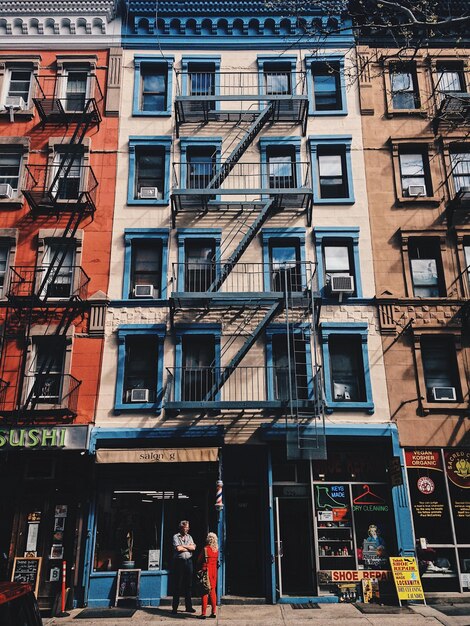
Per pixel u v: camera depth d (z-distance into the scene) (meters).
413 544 14.19
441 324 16.06
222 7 19.09
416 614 12.38
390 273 16.56
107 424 15.16
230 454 15.15
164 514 14.63
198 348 16.16
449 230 16.97
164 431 14.90
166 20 19.03
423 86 18.41
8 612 5.72
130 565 14.22
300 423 15.18
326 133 17.97
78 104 18.53
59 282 16.69
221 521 14.27
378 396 15.49
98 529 14.51
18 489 14.64
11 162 17.97
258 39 18.95
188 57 18.75
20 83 18.77
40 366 15.95
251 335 15.35
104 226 17.05
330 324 15.95
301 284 16.47
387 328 16.00
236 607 13.22
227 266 15.98
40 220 17.17
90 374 15.68
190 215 17.17
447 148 17.66
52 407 15.19
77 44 18.94
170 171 17.62
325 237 16.83
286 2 17.80
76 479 14.66
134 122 18.14
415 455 14.98
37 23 19.03
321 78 18.78
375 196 17.28
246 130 17.95
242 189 16.14
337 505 14.66
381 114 18.14
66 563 14.11
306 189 16.11
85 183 17.38
